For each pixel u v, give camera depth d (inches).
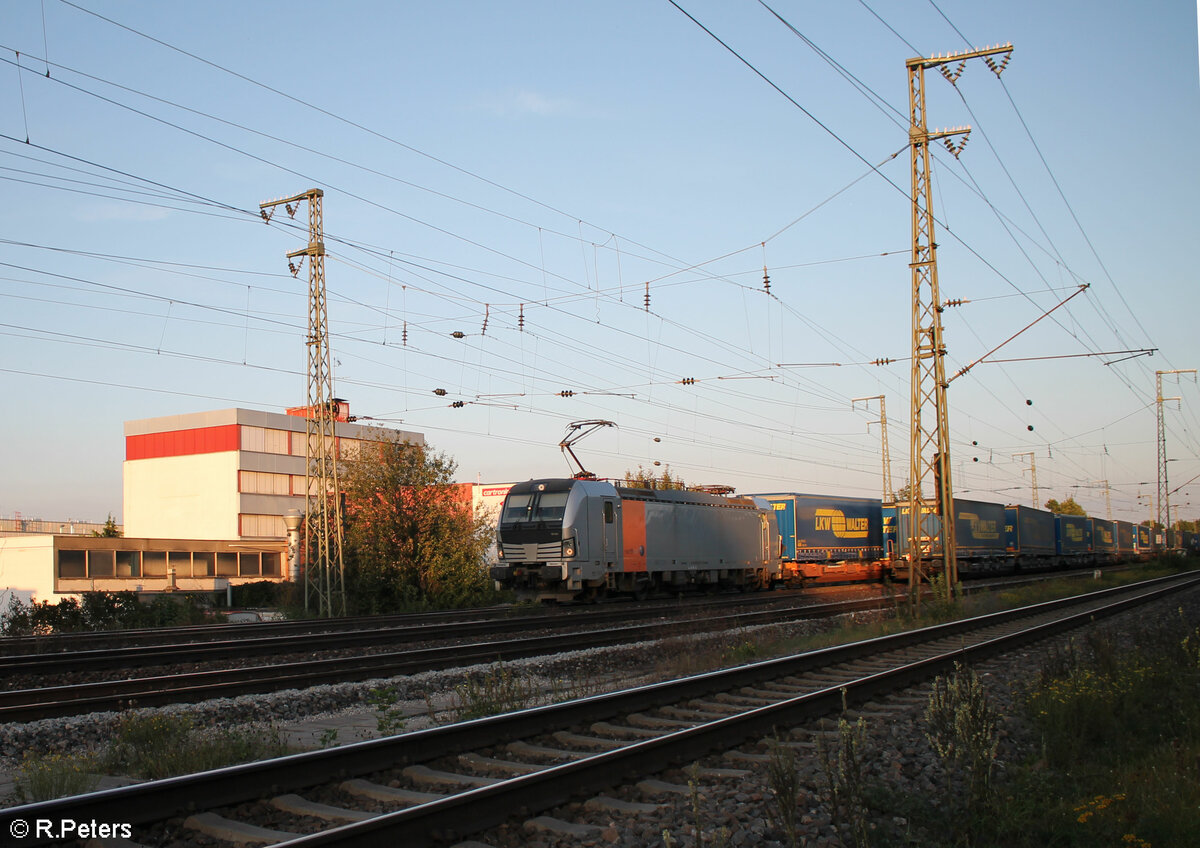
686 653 617.6
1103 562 2920.8
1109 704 383.2
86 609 1157.1
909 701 445.4
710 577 1425.9
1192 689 430.0
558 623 897.5
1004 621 863.7
